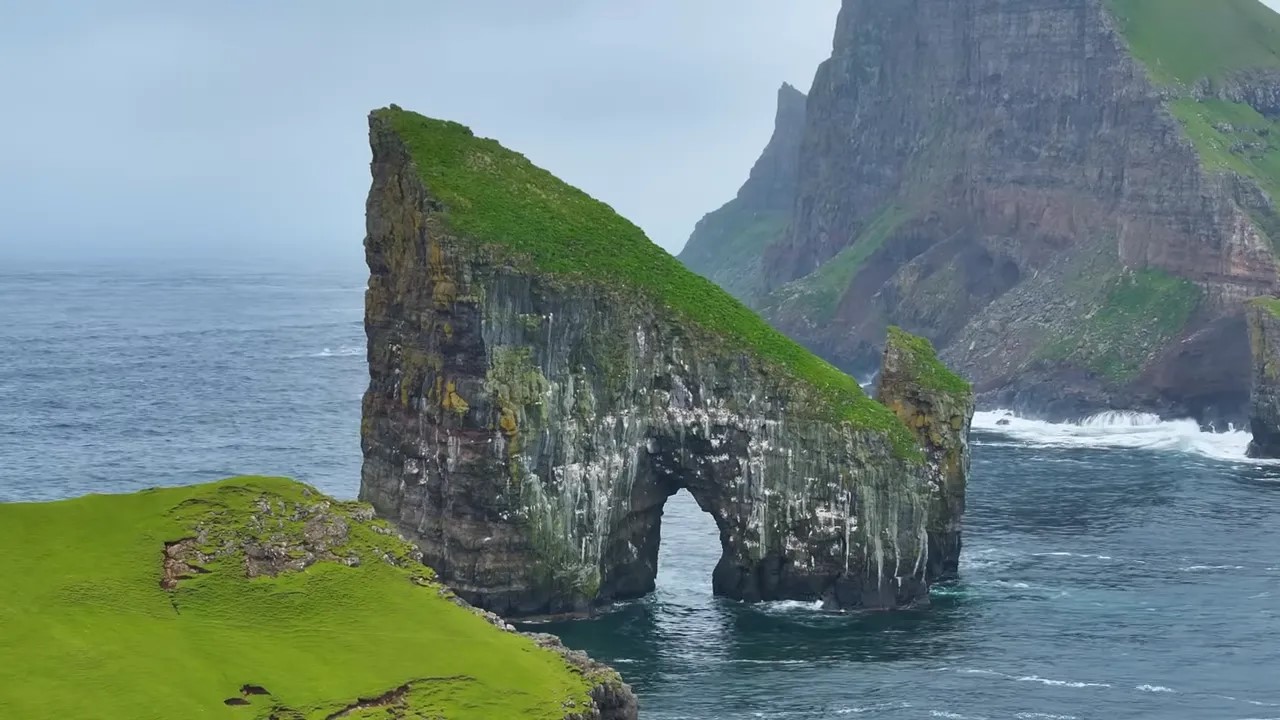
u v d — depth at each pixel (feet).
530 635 288.30
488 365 407.23
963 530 520.83
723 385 432.25
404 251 431.84
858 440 426.51
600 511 419.54
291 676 249.96
